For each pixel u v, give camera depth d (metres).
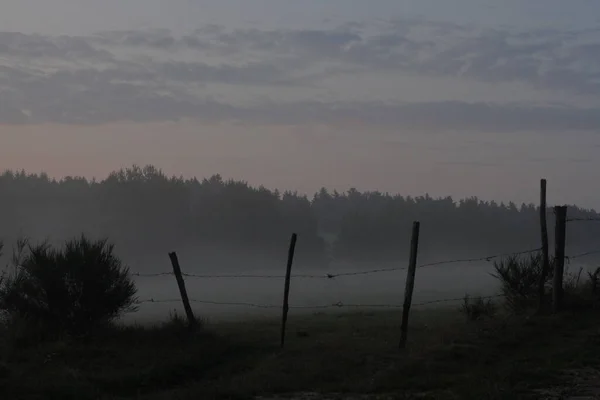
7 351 15.56
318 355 15.41
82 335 17.55
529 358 13.68
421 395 11.51
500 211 161.88
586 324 16.50
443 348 14.38
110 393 12.97
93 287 17.62
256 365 15.21
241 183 139.12
